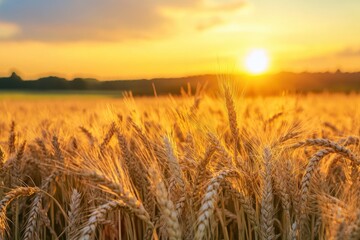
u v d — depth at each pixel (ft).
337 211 1.11
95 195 1.58
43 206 1.91
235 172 1.33
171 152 1.35
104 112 2.03
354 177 1.36
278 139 1.64
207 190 1.20
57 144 1.87
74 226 1.43
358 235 1.01
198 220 1.13
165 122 2.04
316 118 2.79
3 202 1.41
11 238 1.86
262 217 1.33
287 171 1.46
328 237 1.14
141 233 1.71
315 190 1.44
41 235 1.82
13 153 1.98
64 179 1.87
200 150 1.58
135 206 1.13
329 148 1.36
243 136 1.73
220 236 1.74
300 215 1.36
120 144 1.69
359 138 1.56
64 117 3.32
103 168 1.33
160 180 1.12
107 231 1.63
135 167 1.66
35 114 4.55
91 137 2.05
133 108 2.00
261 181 1.41
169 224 1.08
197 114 1.73
